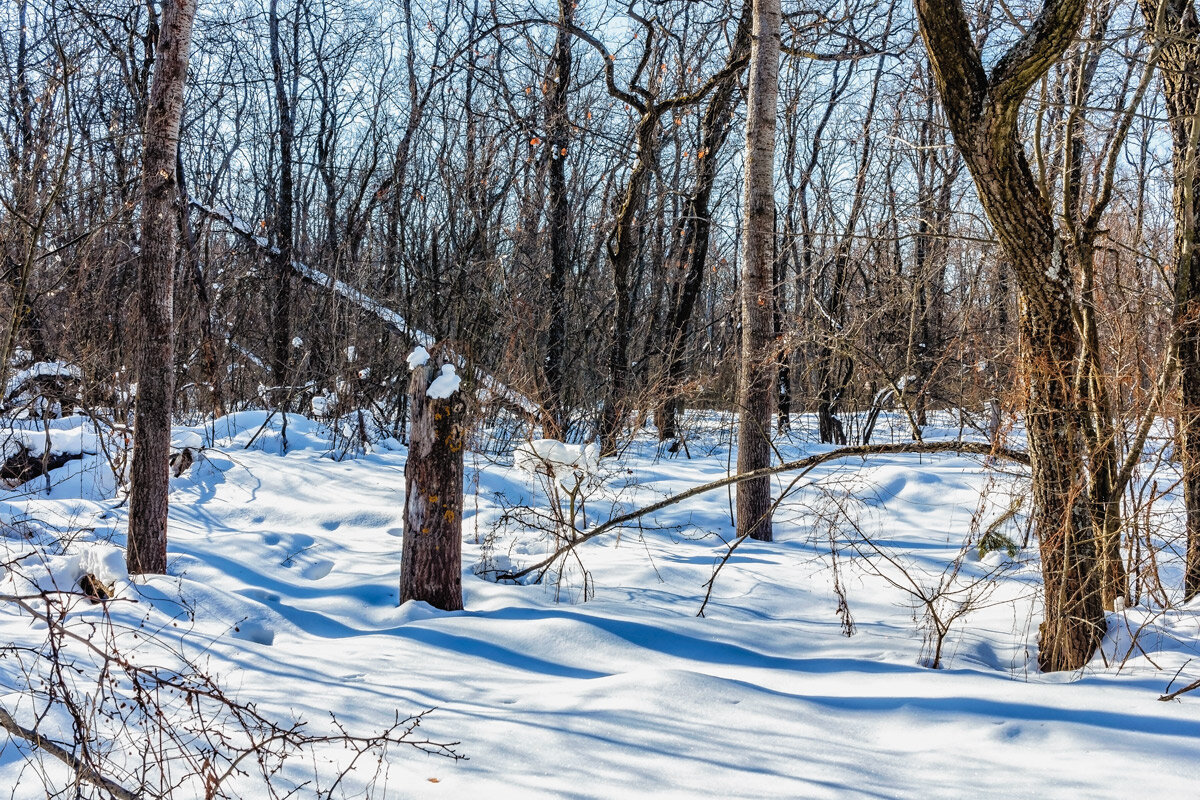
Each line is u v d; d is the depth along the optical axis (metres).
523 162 14.96
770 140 8.17
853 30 13.02
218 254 17.80
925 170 15.14
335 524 8.73
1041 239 4.32
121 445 10.02
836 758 3.42
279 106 16.52
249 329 17.38
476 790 3.18
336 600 5.96
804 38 10.97
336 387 12.99
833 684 4.38
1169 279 5.32
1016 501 5.80
